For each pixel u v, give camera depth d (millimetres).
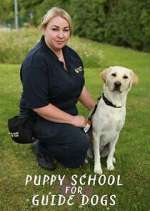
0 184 4348
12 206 3969
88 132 4723
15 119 4570
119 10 20266
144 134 5844
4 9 38062
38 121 4590
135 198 4125
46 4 26453
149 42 18812
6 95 7559
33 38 14141
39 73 4320
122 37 20328
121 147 5355
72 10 23609
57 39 4316
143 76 11273
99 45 20562
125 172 4668
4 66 11242
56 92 4453
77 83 4547
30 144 5266
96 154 4633
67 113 4555
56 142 4539
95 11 21938
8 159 4906
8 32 15117
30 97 4367
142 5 18516
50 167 4652
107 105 4473
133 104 7469
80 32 23422
